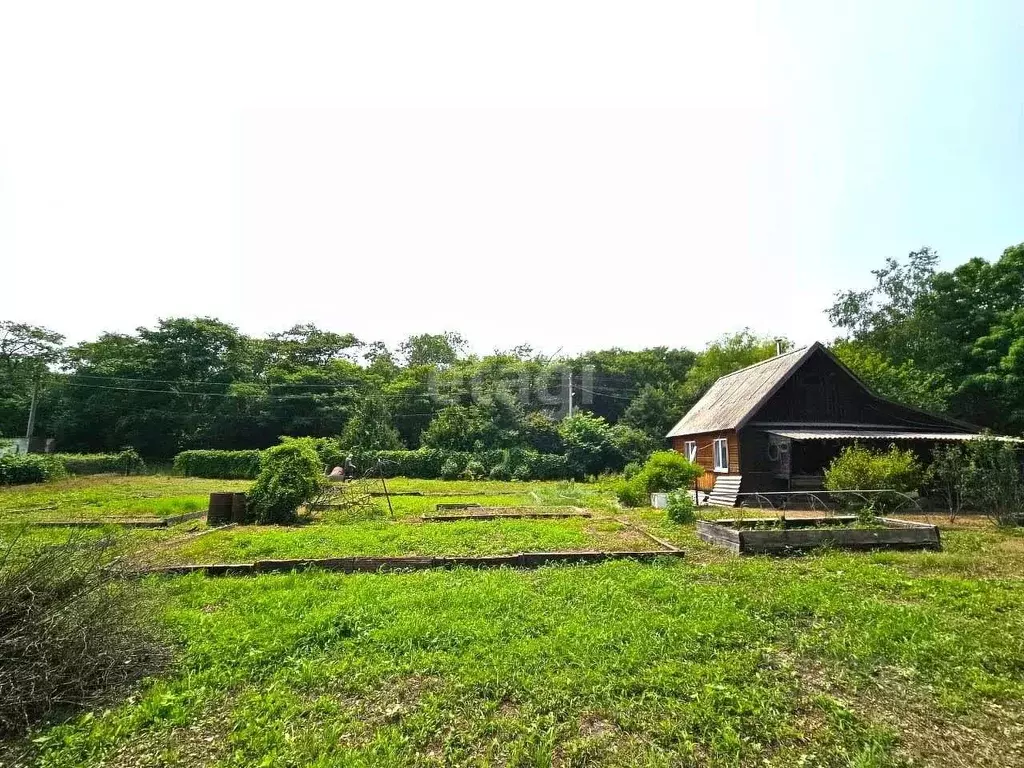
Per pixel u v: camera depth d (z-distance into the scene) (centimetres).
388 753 343
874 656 492
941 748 357
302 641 521
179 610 610
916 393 2520
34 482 2741
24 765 339
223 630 543
